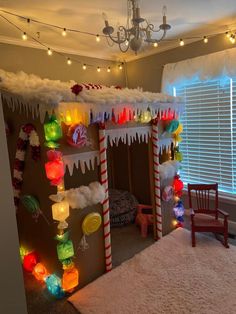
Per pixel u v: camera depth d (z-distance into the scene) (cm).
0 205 89
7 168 90
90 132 203
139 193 343
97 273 219
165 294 192
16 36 271
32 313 181
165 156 292
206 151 322
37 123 188
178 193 299
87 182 224
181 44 288
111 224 312
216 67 281
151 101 244
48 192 193
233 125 290
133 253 253
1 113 87
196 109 322
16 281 97
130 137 243
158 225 276
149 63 361
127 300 188
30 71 295
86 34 271
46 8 207
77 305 186
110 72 383
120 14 222
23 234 237
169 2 209
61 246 186
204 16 243
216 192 274
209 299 184
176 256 242
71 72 336
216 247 255
